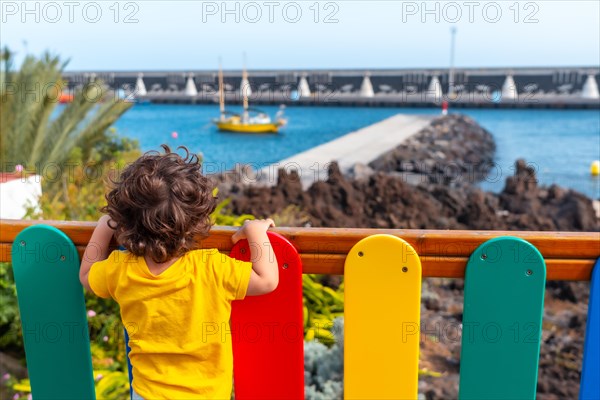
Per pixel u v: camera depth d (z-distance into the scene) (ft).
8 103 27.58
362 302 5.19
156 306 4.81
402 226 26.00
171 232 4.55
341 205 27.58
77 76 154.81
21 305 5.58
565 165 59.98
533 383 5.17
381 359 5.33
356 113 143.64
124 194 4.59
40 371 5.76
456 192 31.19
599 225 28.50
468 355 5.20
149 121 123.03
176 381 4.88
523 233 5.01
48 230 5.34
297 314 5.26
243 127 102.78
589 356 5.13
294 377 5.45
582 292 17.79
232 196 27.14
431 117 111.34
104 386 9.71
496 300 5.02
